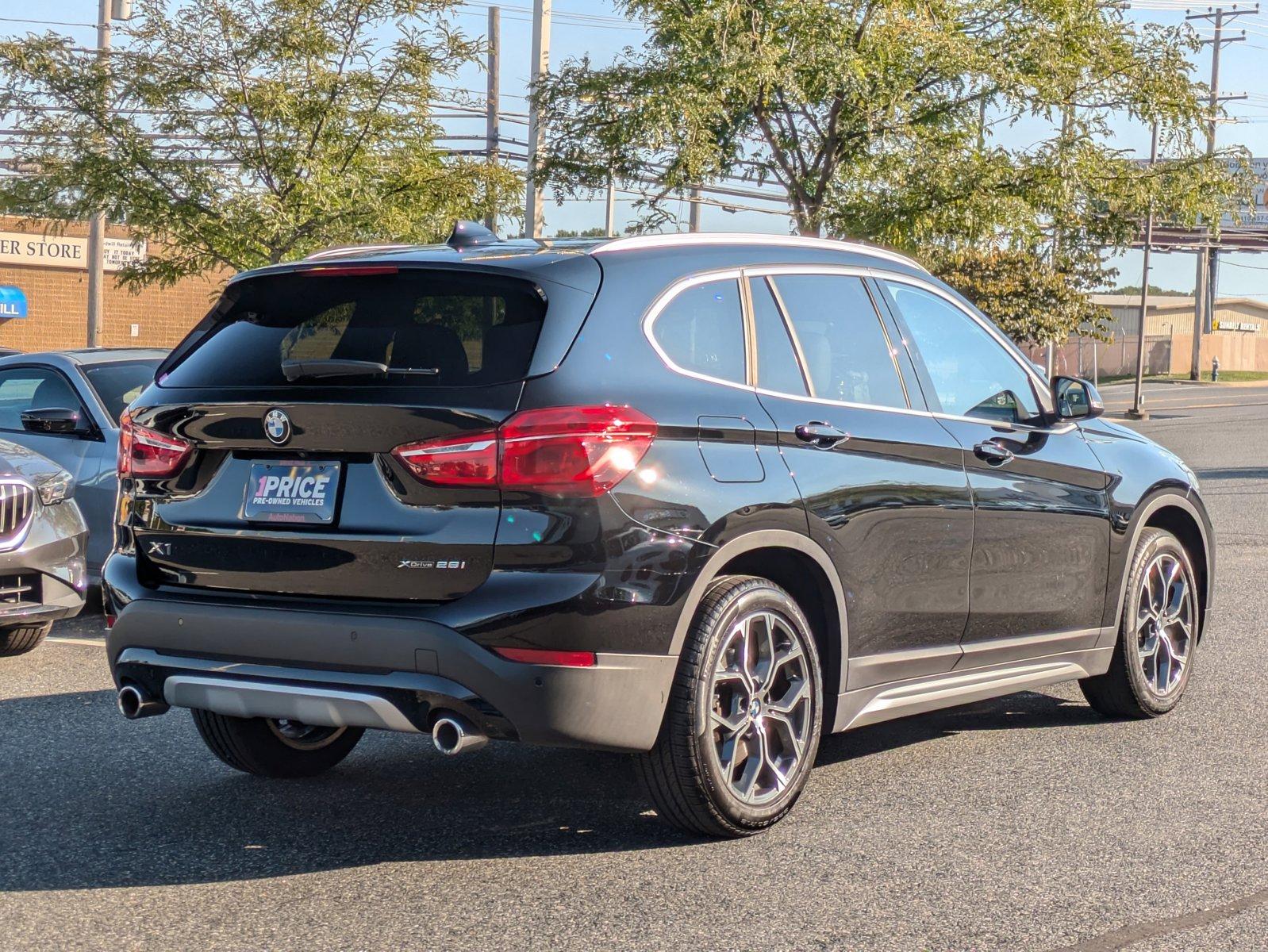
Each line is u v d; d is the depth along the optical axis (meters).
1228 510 15.30
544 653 4.05
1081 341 79.94
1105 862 4.38
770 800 4.61
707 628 4.34
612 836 4.66
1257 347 96.38
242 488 4.43
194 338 4.77
